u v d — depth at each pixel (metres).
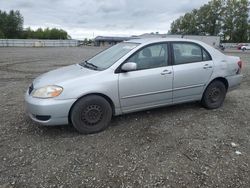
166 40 4.47
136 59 4.10
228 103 5.54
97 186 2.59
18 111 4.88
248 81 8.52
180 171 2.86
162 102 4.41
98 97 3.80
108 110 3.93
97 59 4.59
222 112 4.90
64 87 3.59
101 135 3.81
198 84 4.70
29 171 2.84
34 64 14.53
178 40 4.58
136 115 4.65
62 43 58.56
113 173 2.81
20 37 101.69
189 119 4.48
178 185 2.62
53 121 3.60
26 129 4.00
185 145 3.49
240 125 4.25
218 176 2.77
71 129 4.02
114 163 3.01
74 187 2.57
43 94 3.57
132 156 3.18
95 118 3.85
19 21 101.69
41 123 3.62
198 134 3.85
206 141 3.62
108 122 3.99
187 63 4.55
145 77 4.09
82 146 3.45
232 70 5.10
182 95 4.58
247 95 6.34
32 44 52.78
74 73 4.00
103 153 3.25
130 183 2.64
